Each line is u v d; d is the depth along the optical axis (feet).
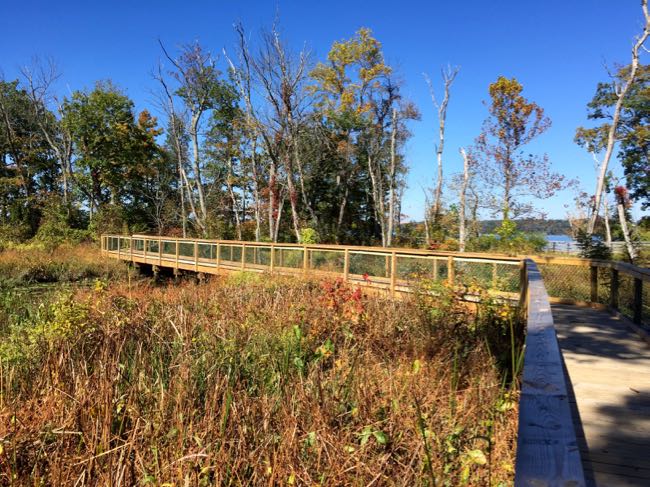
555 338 7.16
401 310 24.70
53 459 11.50
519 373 13.88
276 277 39.47
